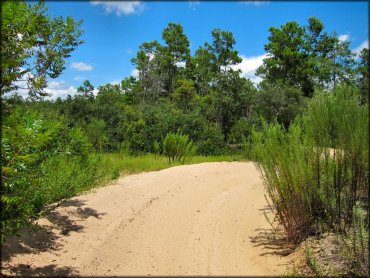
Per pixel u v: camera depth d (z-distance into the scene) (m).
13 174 4.00
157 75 54.34
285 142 5.07
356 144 4.44
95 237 5.48
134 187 8.59
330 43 42.31
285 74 44.72
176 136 14.73
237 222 6.22
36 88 5.12
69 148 7.39
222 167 11.76
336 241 4.54
